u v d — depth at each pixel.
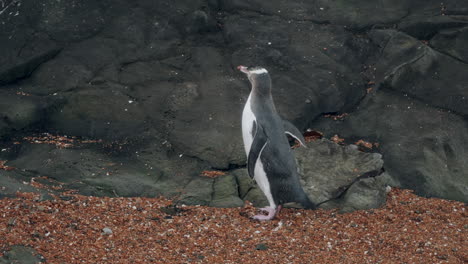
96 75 10.48
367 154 9.16
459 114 10.02
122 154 9.21
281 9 11.95
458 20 11.28
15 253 6.12
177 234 7.15
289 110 9.94
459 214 8.23
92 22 11.23
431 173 9.07
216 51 11.13
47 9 11.20
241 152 9.22
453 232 7.62
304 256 6.73
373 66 11.09
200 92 10.27
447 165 9.27
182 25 11.39
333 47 11.19
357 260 6.70
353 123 10.15
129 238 6.91
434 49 11.04
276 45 11.12
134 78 10.50
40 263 6.04
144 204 7.99
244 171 8.98
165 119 9.83
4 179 7.98
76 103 10.03
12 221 6.80
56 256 6.25
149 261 6.36
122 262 6.28
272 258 6.63
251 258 6.61
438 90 10.33
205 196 8.30
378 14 11.83
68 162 8.84
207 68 10.77
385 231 7.59
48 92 10.17
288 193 7.70
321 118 10.34
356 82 10.73
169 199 8.24
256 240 7.12
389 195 8.75
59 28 11.04
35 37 10.84
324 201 7.85
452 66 10.67
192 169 9.02
